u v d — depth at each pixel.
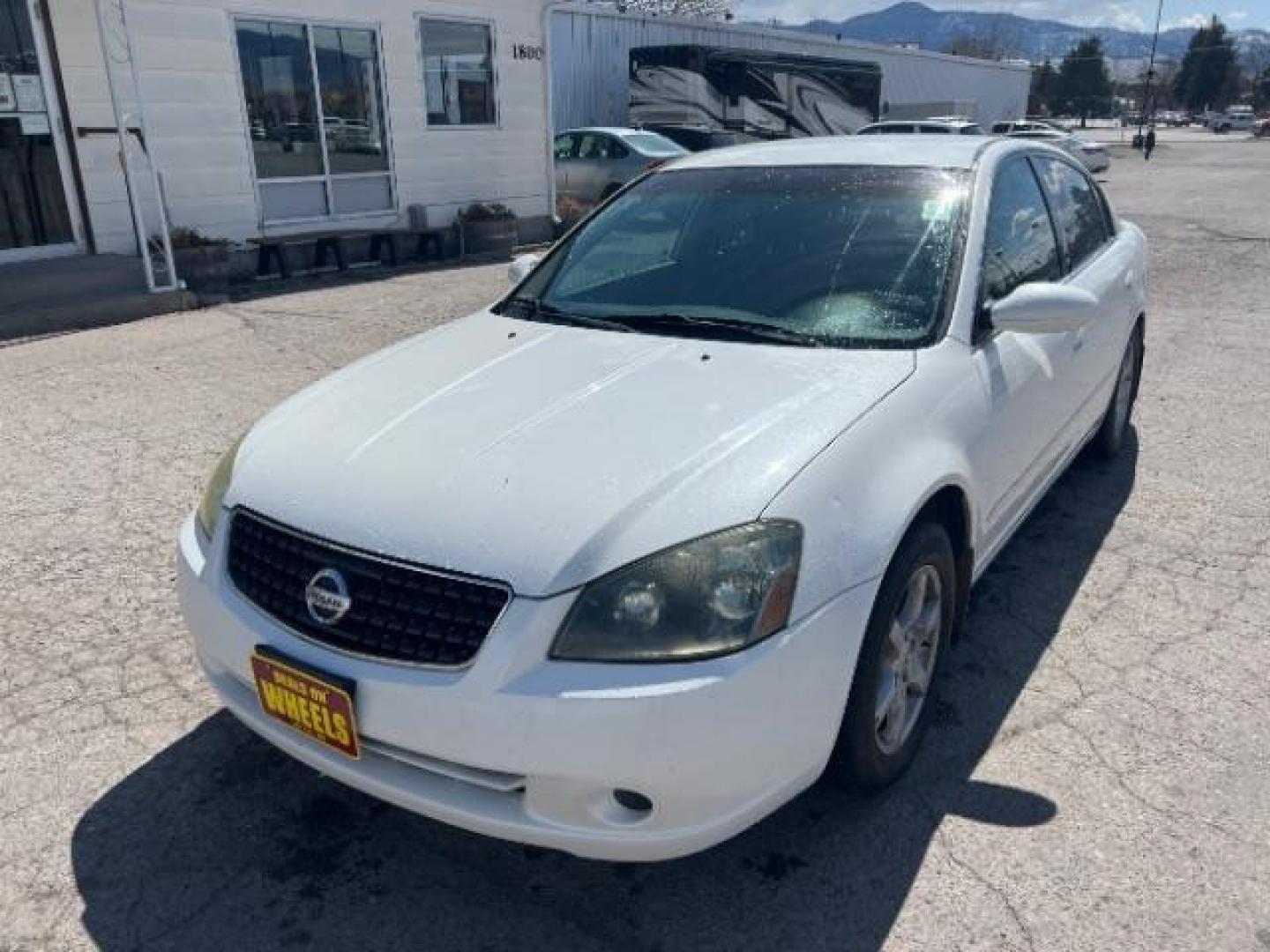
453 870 2.40
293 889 2.34
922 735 2.69
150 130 9.41
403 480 2.25
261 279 10.23
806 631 2.06
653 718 1.92
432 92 11.65
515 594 1.98
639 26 19.77
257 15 9.90
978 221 3.11
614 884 2.34
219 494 2.56
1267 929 2.14
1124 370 4.66
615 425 2.37
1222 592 3.60
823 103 22.00
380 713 2.05
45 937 2.21
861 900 2.26
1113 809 2.51
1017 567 3.82
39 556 3.96
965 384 2.76
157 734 2.88
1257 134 69.25
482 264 11.35
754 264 3.19
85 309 8.00
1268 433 5.27
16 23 8.62
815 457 2.24
